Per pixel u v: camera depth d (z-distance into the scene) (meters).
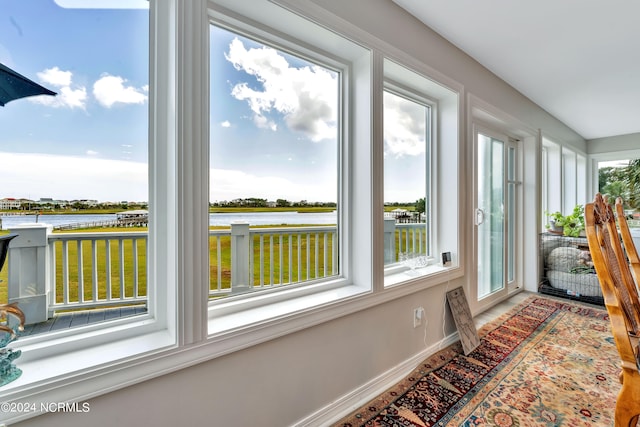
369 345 1.64
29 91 0.90
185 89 1.01
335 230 1.75
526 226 3.62
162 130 1.09
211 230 1.31
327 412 1.44
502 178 3.20
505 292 3.25
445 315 2.19
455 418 1.44
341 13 1.45
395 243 2.13
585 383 1.71
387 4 1.69
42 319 0.94
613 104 3.48
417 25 1.89
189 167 1.02
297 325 1.31
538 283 3.55
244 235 1.40
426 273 2.03
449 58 2.15
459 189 2.25
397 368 1.80
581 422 1.40
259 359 1.21
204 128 1.06
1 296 0.88
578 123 4.27
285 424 1.30
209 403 1.08
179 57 1.00
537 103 3.45
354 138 1.72
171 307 1.05
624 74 2.69
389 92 2.06
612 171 5.02
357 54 1.65
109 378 0.88
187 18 1.02
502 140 3.16
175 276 1.01
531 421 1.41
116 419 0.90
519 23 1.92
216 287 1.33
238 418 1.15
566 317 2.74
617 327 0.98
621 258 1.33
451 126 2.27
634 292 1.36
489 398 1.59
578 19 1.87
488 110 2.60
